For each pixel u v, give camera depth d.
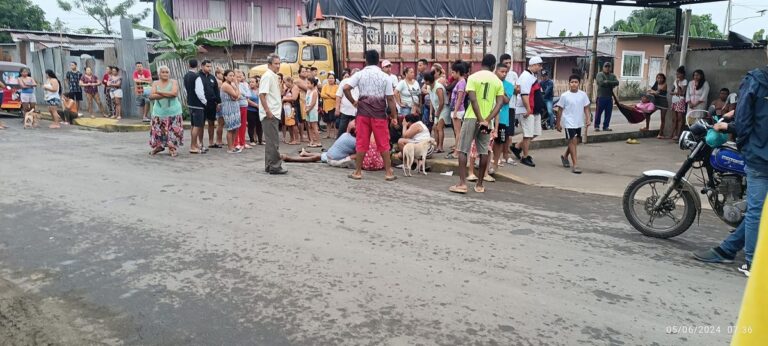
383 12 17.59
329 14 17.12
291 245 4.85
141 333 3.28
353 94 9.95
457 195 7.14
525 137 9.31
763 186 4.27
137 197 6.48
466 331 3.34
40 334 3.27
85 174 7.78
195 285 3.98
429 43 16.02
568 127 8.92
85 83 16.64
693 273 4.43
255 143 11.76
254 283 4.02
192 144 10.13
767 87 4.13
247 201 6.40
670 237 5.39
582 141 12.28
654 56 30.27
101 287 3.94
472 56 16.80
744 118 4.21
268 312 3.56
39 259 4.47
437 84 9.88
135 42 16.67
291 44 14.47
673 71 13.58
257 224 5.47
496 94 7.11
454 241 5.07
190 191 6.84
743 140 4.32
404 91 10.26
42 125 15.23
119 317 3.48
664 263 4.66
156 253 4.62
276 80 8.12
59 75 20.02
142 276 4.14
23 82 14.43
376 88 7.78
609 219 6.10
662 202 5.35
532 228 5.62
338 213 5.96
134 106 16.70
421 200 6.75
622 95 29.08
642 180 5.49
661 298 3.91
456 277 4.18
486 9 19.23
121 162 8.90
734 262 4.71
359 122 7.88
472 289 3.97
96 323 3.41
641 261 4.69
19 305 3.65
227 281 4.05
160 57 18.14
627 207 5.59
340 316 3.52
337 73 14.85
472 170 8.19
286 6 28.05
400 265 4.41
